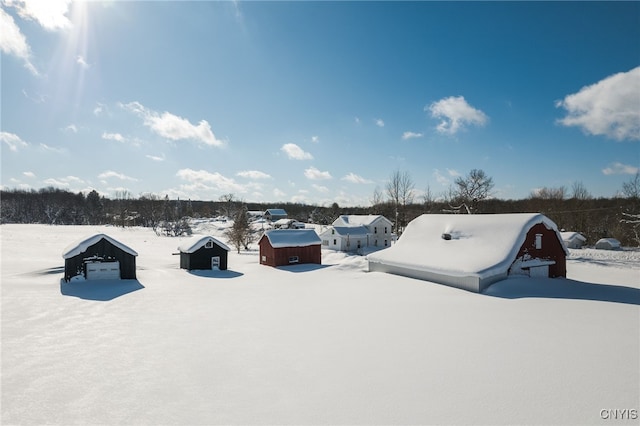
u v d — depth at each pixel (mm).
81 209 123125
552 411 7250
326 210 113250
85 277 25359
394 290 21094
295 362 10102
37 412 7445
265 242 37406
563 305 16750
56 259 37781
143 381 8945
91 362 10258
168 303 18688
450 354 10508
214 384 8734
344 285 23625
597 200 89562
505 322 13922
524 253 22953
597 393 7973
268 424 6902
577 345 11109
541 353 10445
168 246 59094
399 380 8789
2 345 11828
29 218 116000
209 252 32719
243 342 12000
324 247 58156
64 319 15320
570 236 58406
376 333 12758
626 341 11469
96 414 7352
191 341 12156
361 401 7770
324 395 8070
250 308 17359
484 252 22500
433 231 27656
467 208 55219
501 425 6773
